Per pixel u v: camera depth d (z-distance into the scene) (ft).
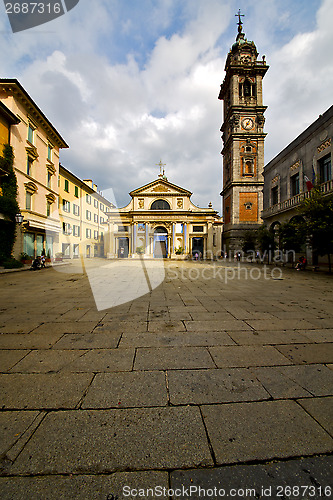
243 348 9.38
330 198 37.42
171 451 4.61
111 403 5.99
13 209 47.37
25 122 53.16
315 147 51.65
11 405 5.88
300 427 5.24
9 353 8.85
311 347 9.51
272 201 72.08
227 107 116.78
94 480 4.03
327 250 38.96
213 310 15.30
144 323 12.50
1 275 34.78
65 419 5.41
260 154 104.37
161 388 6.66
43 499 3.69
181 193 112.98
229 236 107.55
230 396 6.31
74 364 8.02
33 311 14.80
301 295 20.80
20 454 4.50
